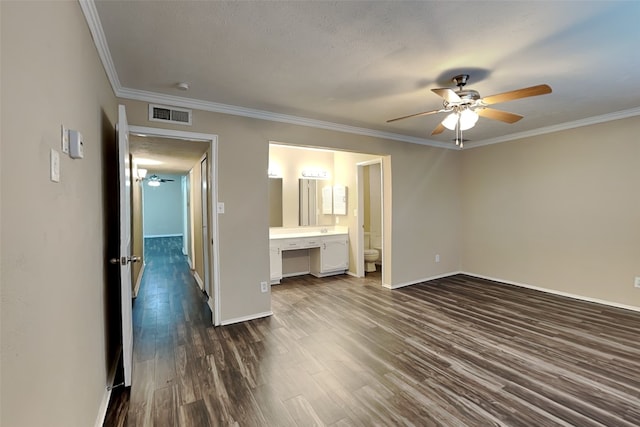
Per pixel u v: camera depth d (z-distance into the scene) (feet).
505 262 16.38
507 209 16.20
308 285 16.30
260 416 6.28
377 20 5.97
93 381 5.61
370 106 10.99
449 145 17.78
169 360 8.53
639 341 9.47
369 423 6.05
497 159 16.58
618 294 12.48
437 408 6.47
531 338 9.75
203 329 10.62
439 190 17.52
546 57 7.52
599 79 8.85
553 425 5.95
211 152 10.88
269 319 11.52
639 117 11.77
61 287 3.95
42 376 3.26
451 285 16.10
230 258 11.09
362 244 18.37
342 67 7.98
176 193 39.93
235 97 10.03
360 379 7.55
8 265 2.57
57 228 3.84
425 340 9.66
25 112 2.95
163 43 6.75
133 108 9.45
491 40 6.73
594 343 9.36
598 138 12.89
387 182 15.76
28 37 3.04
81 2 5.01
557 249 14.29
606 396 6.83
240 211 11.25
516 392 7.00
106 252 7.55
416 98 10.22
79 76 5.01
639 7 5.60
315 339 9.78
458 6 5.55
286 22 6.01
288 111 11.55
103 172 7.29
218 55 7.30
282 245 16.63
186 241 25.43
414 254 16.52
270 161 18.01
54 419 3.59
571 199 13.78
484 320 11.27
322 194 19.83
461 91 8.38
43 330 3.31
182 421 6.15
